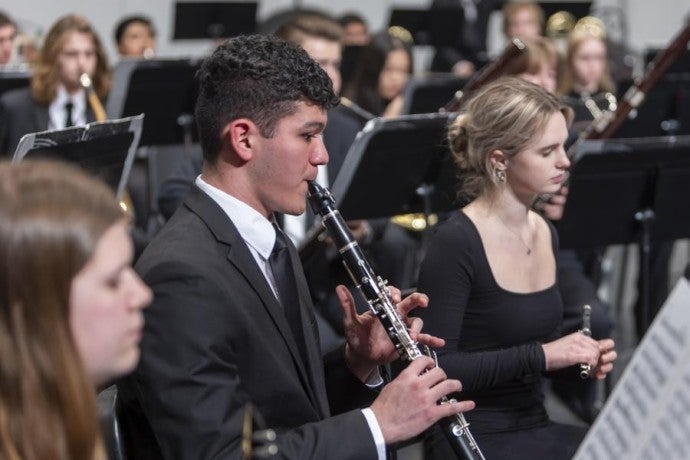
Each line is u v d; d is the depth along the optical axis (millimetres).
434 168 9859
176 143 13133
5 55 16750
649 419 4254
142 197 13031
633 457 4230
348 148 10805
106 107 13352
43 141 6625
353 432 5000
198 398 4867
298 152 5289
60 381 3205
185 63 12750
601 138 10945
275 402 5203
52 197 3258
